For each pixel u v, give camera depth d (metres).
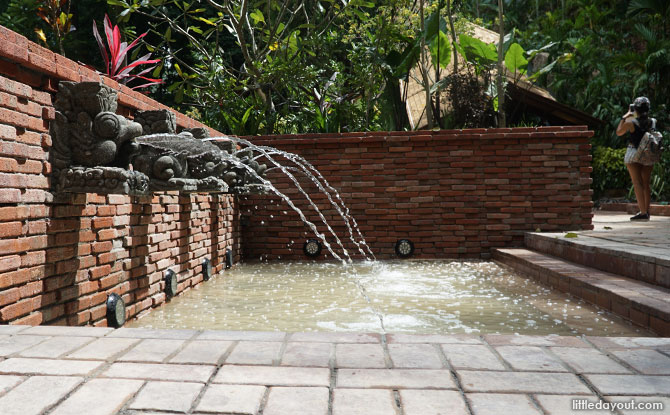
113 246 4.38
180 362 2.20
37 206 3.31
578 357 2.29
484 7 27.44
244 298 5.48
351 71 13.41
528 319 4.31
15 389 1.90
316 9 13.64
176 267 5.76
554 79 21.67
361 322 4.23
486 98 11.74
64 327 2.75
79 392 1.88
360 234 8.94
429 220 8.84
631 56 20.05
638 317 3.93
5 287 2.99
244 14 11.03
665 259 4.46
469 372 2.10
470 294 5.51
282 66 11.48
